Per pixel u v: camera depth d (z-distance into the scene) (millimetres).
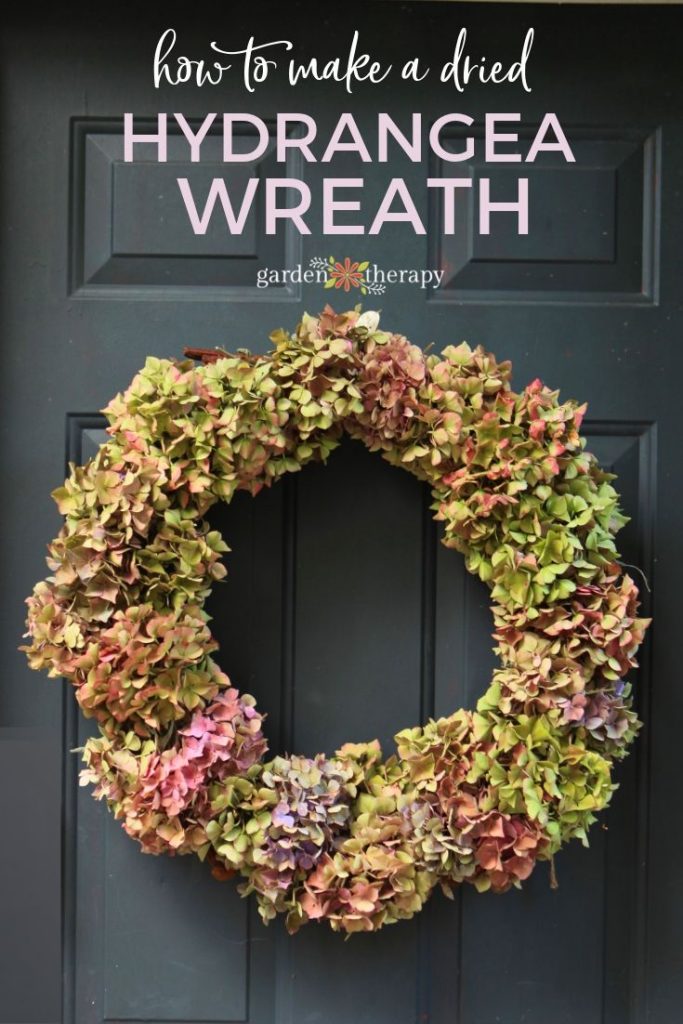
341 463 1446
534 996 1456
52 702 1440
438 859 1268
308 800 1265
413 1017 1451
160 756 1241
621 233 1449
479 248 1445
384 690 1445
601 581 1273
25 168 1432
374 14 1440
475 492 1273
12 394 1437
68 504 1257
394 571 1446
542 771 1242
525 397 1290
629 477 1453
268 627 1441
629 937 1459
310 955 1449
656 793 1452
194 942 1446
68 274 1438
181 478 1270
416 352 1295
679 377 1448
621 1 1427
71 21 1431
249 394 1256
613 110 1444
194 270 1443
